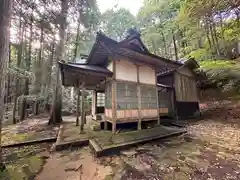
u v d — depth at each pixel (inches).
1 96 118.4
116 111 232.8
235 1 229.8
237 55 536.4
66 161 145.9
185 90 430.9
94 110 392.5
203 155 153.7
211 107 452.4
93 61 293.1
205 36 615.8
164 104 388.5
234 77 451.8
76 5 425.4
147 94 279.3
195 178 109.7
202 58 574.6
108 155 158.9
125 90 248.4
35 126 334.6
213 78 486.9
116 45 208.7
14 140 213.8
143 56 243.6
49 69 612.4
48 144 208.8
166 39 746.8
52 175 118.7
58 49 389.7
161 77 436.1
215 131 255.3
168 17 655.8
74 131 253.1
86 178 113.3
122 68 250.2
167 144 193.6
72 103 666.8
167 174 116.3
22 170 127.5
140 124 258.2
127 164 135.8
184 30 601.9
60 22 379.2
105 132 240.7
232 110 377.7
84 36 615.5
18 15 307.7
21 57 454.6
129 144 179.9
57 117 371.6
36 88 593.6
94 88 369.1
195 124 327.6
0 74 115.3
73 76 261.7
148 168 127.1
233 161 137.1
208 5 246.2
